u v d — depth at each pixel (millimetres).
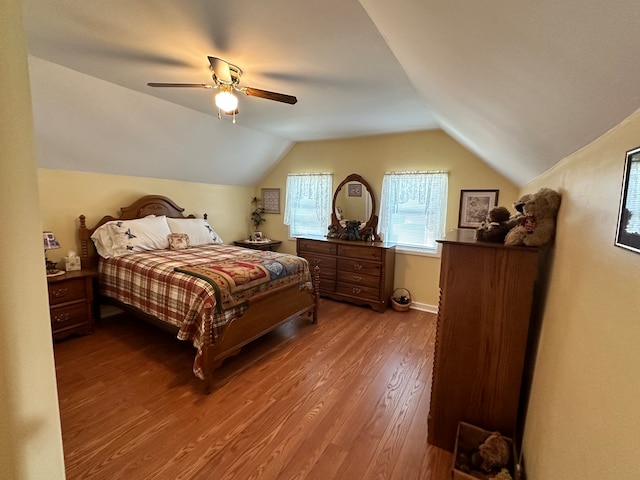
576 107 879
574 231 1141
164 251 3527
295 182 5016
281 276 3006
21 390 561
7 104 511
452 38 1030
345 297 4230
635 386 588
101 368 2512
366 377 2461
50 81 2424
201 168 4391
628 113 718
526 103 1113
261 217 5496
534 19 646
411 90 2537
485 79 1167
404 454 1728
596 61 632
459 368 1720
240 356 2748
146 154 3645
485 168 3572
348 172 4520
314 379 2418
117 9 1592
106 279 3268
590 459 766
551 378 1209
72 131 2920
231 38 1846
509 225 1687
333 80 2404
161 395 2178
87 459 1627
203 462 1633
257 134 4285
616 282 731
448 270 1693
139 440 1766
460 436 1704
